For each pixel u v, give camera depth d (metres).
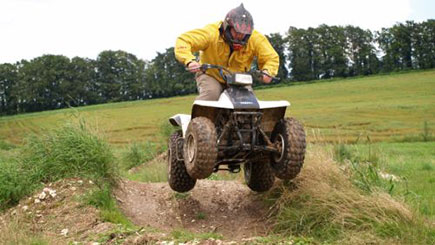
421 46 110.06
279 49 116.12
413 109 52.59
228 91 5.99
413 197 7.79
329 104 63.84
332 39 115.69
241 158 6.29
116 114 69.25
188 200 8.76
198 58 6.92
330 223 6.50
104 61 114.94
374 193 6.86
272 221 7.38
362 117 48.09
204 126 5.74
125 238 6.25
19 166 8.65
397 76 98.06
